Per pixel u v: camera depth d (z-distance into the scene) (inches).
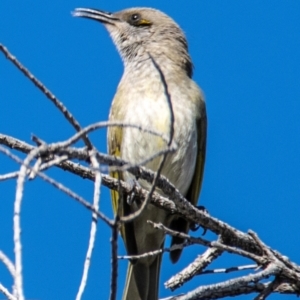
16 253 234.7
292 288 369.4
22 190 241.0
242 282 333.7
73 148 279.0
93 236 260.5
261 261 356.2
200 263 385.7
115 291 249.6
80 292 250.5
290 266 354.3
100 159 283.9
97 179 269.1
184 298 322.7
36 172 241.4
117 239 246.7
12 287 282.8
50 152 260.5
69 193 242.1
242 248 384.2
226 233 381.1
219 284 330.6
